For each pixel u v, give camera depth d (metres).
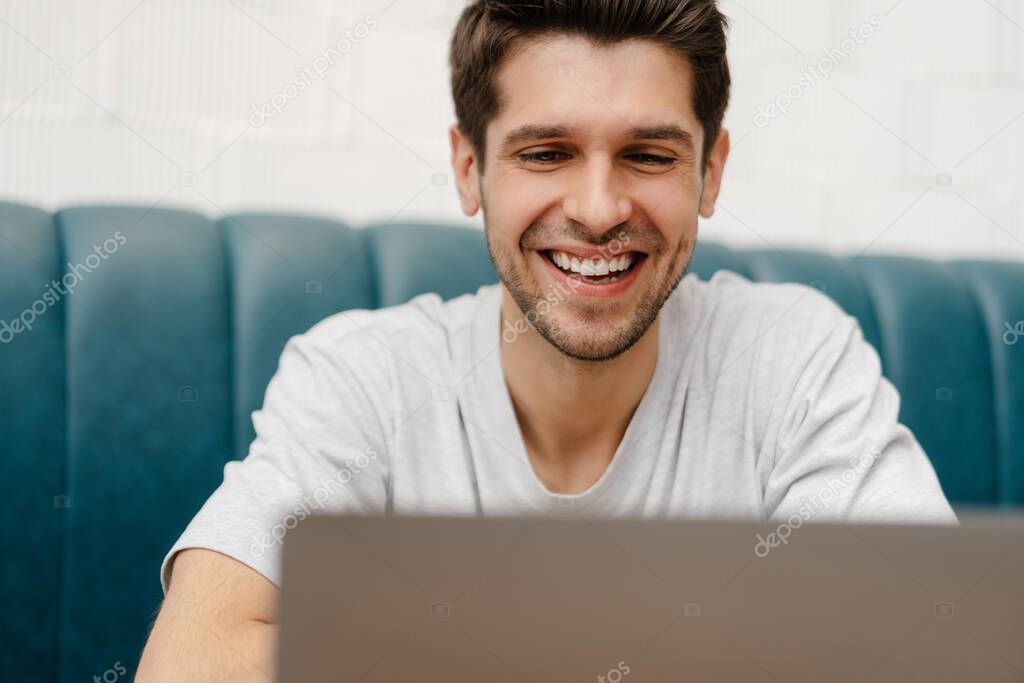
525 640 0.43
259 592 0.76
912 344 1.38
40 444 1.09
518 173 0.90
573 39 0.87
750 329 1.04
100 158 1.41
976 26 1.73
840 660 0.44
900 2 1.70
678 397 0.99
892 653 0.44
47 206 1.38
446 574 0.43
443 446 0.99
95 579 1.10
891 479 0.92
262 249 1.22
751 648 0.43
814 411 0.98
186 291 1.17
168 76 1.43
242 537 0.79
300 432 0.95
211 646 0.70
